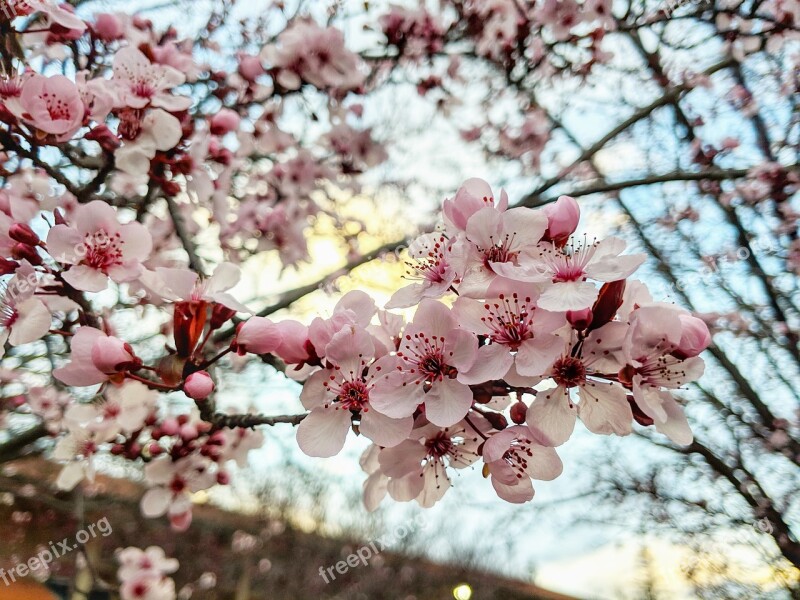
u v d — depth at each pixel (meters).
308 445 1.55
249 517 11.06
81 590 3.42
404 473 1.64
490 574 12.52
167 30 3.49
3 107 2.02
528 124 5.40
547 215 1.54
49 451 4.09
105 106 2.14
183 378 1.76
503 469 1.49
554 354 1.43
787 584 6.22
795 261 5.74
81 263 1.79
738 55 4.75
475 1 4.36
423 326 1.52
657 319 1.44
